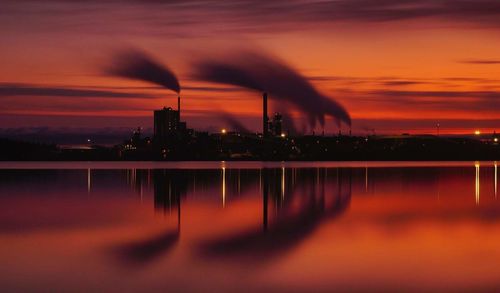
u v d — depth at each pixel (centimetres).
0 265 3244
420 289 2731
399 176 13738
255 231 4603
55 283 2838
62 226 4884
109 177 13312
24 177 13225
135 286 2797
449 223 5047
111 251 3688
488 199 7419
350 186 10031
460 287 2759
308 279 2928
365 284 2827
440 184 10519
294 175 14475
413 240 4109
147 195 8106
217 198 7638
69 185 10281
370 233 4472
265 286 2803
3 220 5288
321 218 5472
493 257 3447
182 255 3566
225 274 3044
